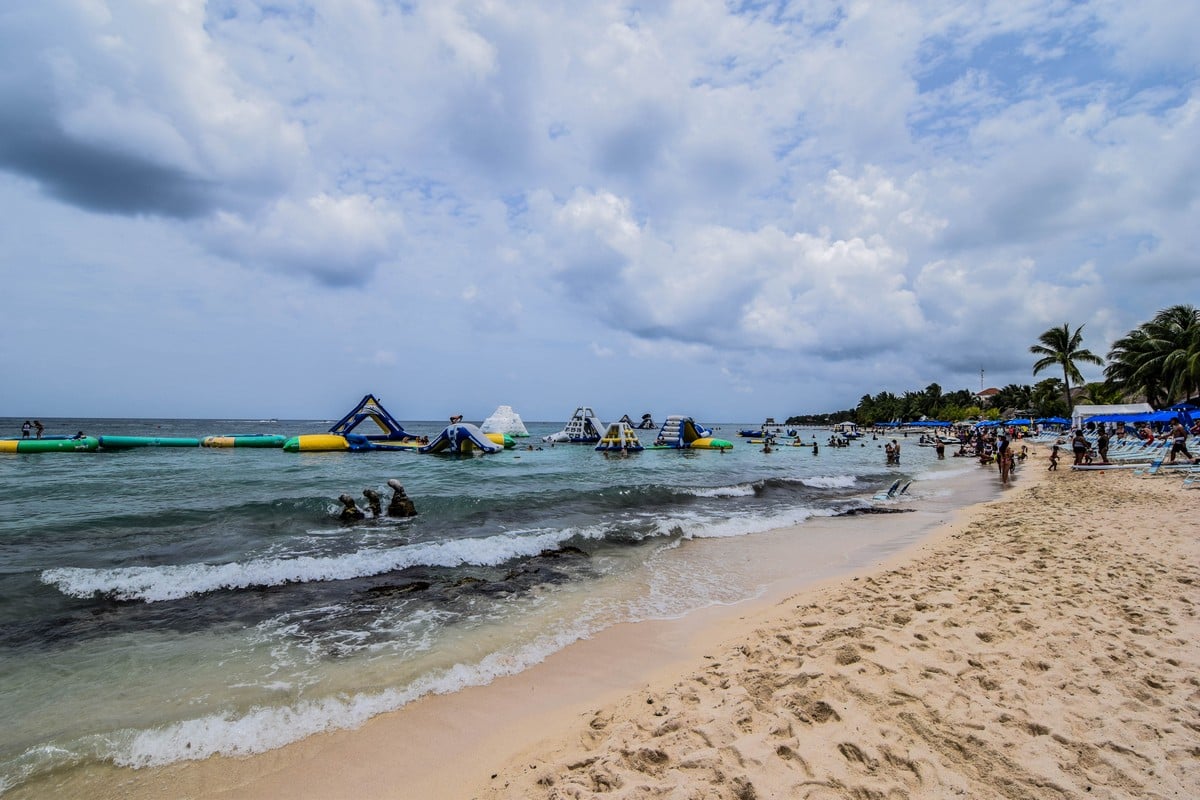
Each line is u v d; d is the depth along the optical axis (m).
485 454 31.78
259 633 5.71
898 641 4.68
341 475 19.64
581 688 4.57
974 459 37.56
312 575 7.63
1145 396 49.81
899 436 90.00
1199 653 4.39
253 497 13.74
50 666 4.88
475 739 3.79
